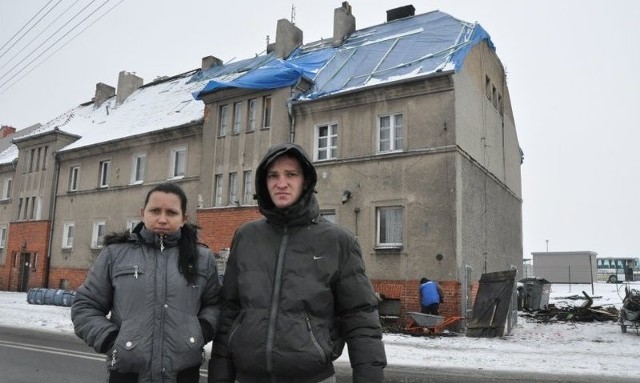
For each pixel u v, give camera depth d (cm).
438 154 1603
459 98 1670
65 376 775
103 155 2645
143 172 2458
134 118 2777
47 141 2925
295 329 257
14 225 3019
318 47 2431
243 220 1950
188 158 2244
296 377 257
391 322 1563
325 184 1789
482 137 1894
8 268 2988
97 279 290
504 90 2286
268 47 2767
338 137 1797
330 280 270
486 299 1421
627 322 1462
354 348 266
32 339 1183
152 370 269
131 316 276
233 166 2031
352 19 2430
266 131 1956
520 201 2464
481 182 1836
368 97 1748
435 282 1485
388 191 1664
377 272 1634
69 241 2747
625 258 5578
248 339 261
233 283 286
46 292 2161
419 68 1742
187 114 2408
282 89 1939
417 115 1661
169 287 283
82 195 2702
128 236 297
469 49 1761
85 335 277
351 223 1714
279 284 266
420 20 2188
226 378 276
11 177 3309
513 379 808
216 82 2084
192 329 279
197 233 309
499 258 1978
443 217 1559
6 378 756
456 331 1463
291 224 279
